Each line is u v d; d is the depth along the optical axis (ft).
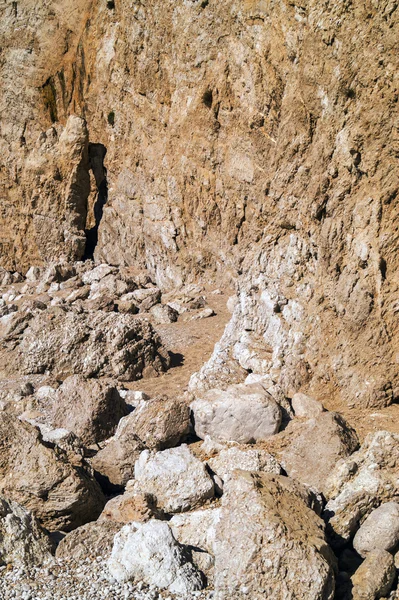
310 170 40.27
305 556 20.42
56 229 85.71
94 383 35.99
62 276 77.20
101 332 45.91
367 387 34.81
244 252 63.26
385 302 35.32
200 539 24.13
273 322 39.47
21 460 27.17
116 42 81.56
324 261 37.83
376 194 36.11
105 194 86.79
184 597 21.13
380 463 26.68
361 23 37.19
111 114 83.20
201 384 37.17
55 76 94.68
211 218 67.72
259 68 58.95
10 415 28.43
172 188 72.33
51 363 45.62
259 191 60.64
